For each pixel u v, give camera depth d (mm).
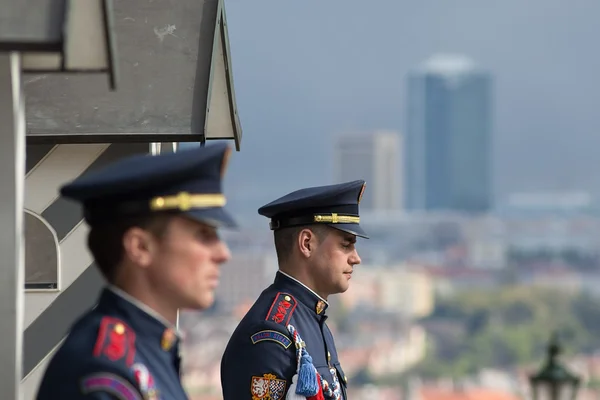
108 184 7578
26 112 12023
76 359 7434
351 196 12414
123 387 7391
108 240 7703
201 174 7758
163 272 7715
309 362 11750
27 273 13109
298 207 12195
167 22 12172
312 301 12219
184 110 12008
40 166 13086
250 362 11781
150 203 7648
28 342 13117
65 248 13117
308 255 12227
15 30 7633
